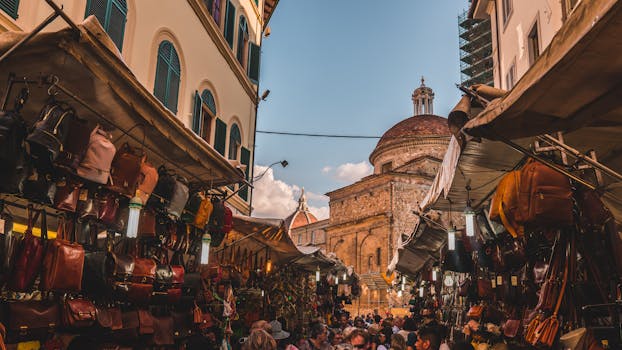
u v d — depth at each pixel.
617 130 4.65
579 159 4.05
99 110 4.69
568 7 9.16
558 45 2.64
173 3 9.76
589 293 4.27
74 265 4.23
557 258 4.57
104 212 4.87
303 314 16.14
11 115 3.46
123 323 5.20
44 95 4.33
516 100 3.06
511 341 6.74
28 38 3.29
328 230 43.22
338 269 19.36
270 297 13.10
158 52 9.12
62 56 3.67
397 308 33.47
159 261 5.99
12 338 3.95
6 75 3.97
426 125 42.59
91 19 3.58
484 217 7.09
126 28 8.07
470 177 6.83
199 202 6.46
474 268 8.77
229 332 8.08
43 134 3.58
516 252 6.23
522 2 12.46
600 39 2.41
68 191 4.36
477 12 16.89
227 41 13.09
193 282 6.74
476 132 3.63
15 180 3.53
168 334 5.91
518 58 12.69
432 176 38.38
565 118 3.30
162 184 5.65
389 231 36.84
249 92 15.05
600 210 4.24
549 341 4.20
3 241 3.89
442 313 13.10
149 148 5.84
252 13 16.09
